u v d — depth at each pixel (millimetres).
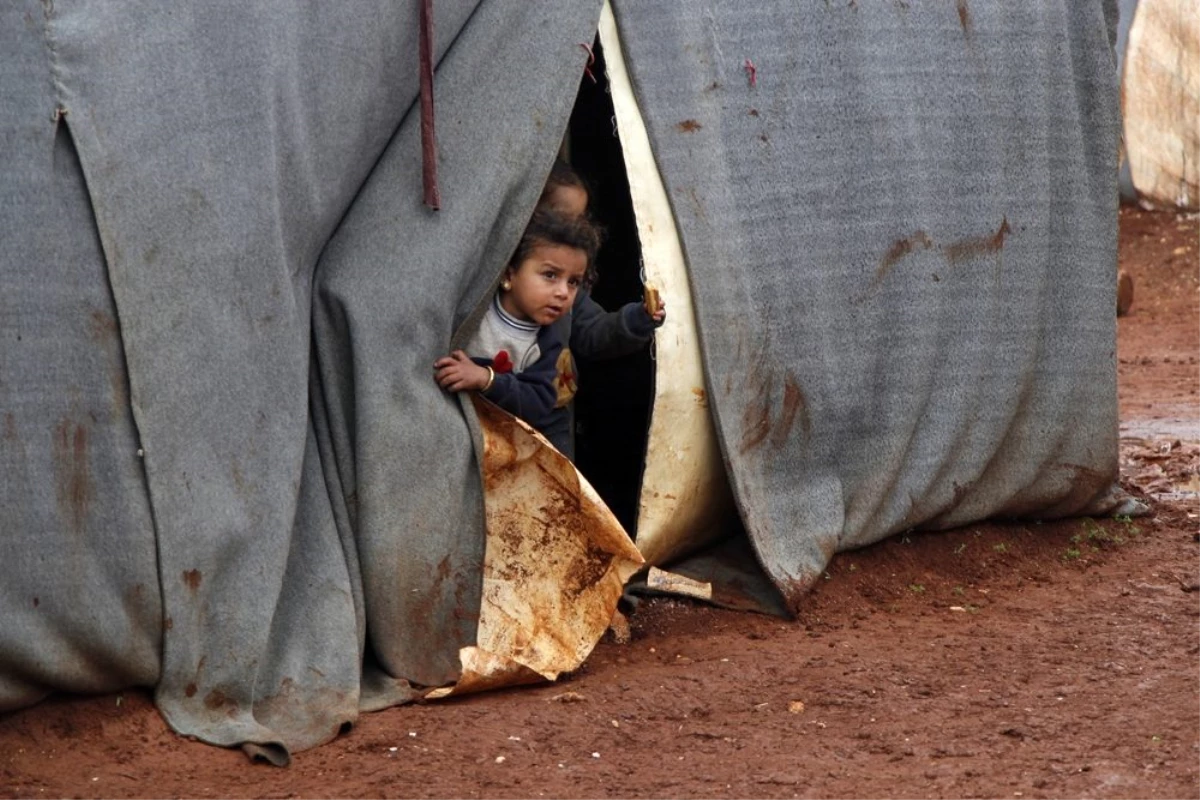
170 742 6426
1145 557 9508
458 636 7215
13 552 6121
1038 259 9203
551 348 7633
